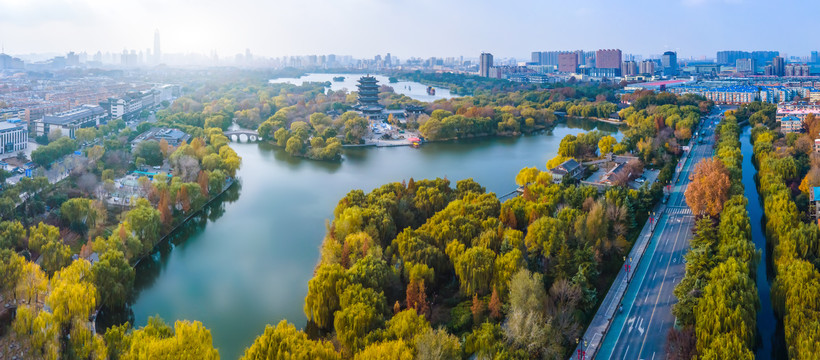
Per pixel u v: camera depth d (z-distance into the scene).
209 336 193.38
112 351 199.88
